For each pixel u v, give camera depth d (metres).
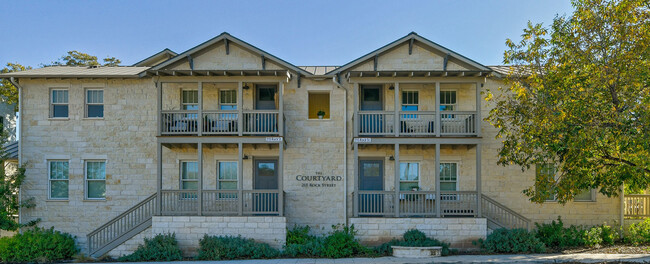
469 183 18.41
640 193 19.80
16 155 20.83
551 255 15.46
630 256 14.95
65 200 18.25
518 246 16.02
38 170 18.30
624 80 13.12
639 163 13.24
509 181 18.39
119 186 18.28
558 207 18.39
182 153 18.53
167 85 18.55
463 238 16.77
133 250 16.72
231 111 17.06
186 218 16.67
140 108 18.45
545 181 14.98
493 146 18.36
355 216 16.94
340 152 18.42
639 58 13.05
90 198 18.41
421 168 18.55
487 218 17.12
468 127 17.16
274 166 18.77
